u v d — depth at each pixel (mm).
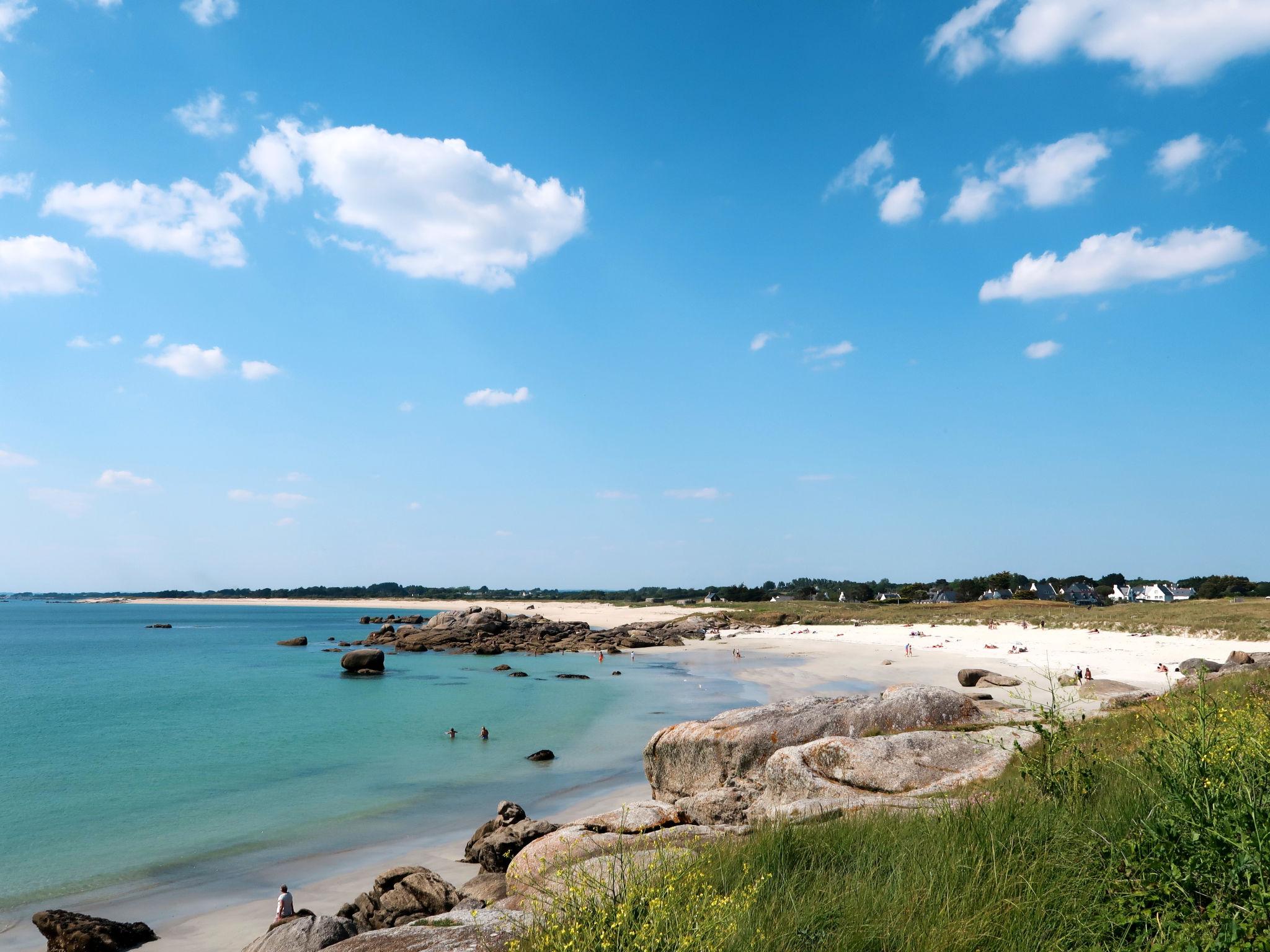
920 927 4766
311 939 12398
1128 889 4898
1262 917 4141
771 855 6355
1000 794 7664
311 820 25641
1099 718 14875
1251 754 5391
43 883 20484
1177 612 78500
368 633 135500
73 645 110312
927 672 58312
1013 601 130250
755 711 19000
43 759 35219
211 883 20359
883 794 12172
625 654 89562
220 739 39656
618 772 31234
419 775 31484
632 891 4914
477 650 92125
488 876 17078
